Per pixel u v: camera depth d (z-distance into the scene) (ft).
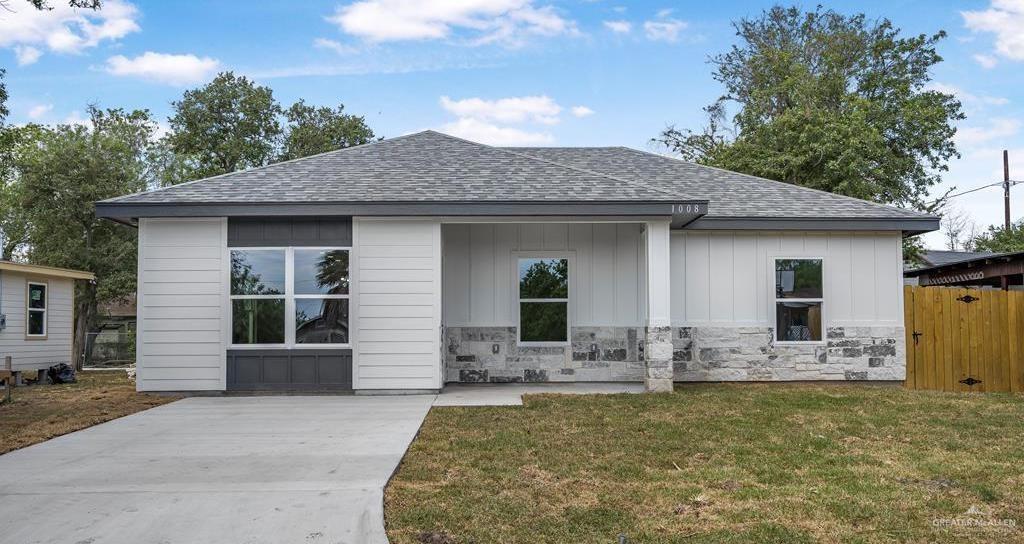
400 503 16.42
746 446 22.47
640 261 39.83
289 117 115.03
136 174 76.07
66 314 54.13
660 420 26.99
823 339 38.55
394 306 34.91
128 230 73.00
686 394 33.86
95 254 69.92
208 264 34.91
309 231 35.12
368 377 34.71
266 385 34.76
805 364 38.52
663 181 44.04
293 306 34.94
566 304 39.83
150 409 30.55
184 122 108.06
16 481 18.25
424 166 39.37
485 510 15.92
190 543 13.84
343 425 26.23
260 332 34.94
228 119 110.22
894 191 77.10
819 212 38.32
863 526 14.83
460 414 28.55
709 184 43.55
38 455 21.43
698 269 38.70
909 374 38.34
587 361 39.58
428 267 34.99
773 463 20.26
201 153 108.58
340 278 34.99
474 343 39.40
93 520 15.16
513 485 17.95
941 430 25.13
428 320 34.91
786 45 100.63
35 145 78.74
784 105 92.84
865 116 74.38
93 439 23.95
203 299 34.86
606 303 39.81
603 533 14.51
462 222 35.17
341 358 34.83
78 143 70.44
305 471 19.13
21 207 74.28
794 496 16.94
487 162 40.16
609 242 39.99
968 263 50.47
